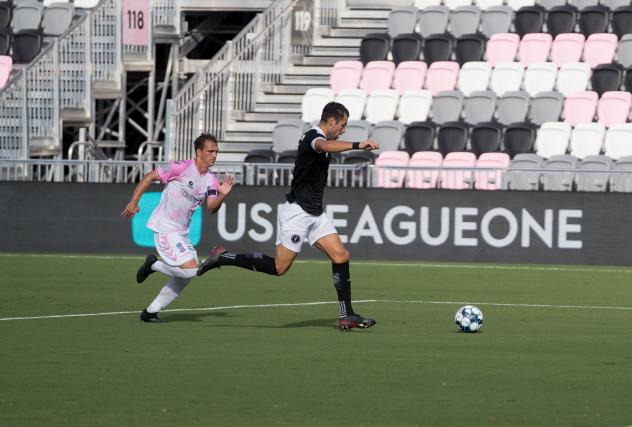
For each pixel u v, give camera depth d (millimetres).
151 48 73375
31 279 42594
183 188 29156
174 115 66000
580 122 63062
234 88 68062
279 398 19500
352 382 21109
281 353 24656
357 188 53688
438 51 68625
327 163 27984
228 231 54312
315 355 24375
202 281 42719
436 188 53125
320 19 73312
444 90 66000
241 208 54188
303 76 69562
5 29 76188
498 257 52625
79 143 66062
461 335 28172
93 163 56344
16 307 33812
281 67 69688
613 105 62656
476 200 52812
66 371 22078
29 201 56000
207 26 80812
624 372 22484
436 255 53156
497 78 66375
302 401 19266
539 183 53719
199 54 84750
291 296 37781
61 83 68125
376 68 67812
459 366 23078
